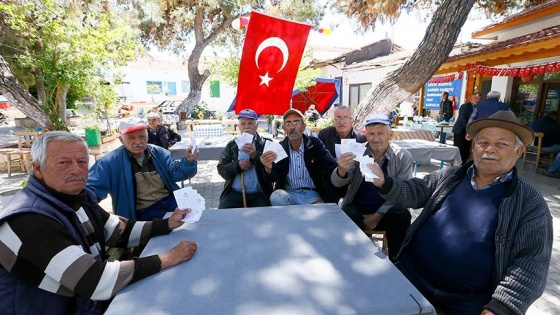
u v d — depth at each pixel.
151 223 1.67
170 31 11.96
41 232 1.14
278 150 2.51
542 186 5.27
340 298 1.04
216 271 1.23
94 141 5.97
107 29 5.99
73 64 5.48
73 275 1.12
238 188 3.01
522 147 1.49
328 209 1.98
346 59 16.67
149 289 1.12
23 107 6.01
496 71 7.26
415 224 1.80
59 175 1.29
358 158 2.01
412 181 1.93
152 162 2.48
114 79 6.55
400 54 13.76
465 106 6.52
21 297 1.17
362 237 1.53
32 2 5.19
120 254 2.08
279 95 3.22
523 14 7.72
